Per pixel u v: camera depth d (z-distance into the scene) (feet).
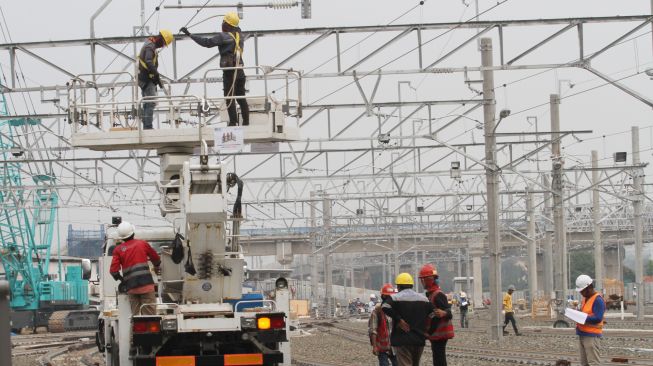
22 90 136.15
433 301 73.92
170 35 90.33
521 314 340.59
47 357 164.86
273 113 86.89
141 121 85.20
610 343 156.46
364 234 421.59
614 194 265.95
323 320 341.62
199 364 72.38
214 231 76.48
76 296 340.80
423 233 429.79
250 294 80.59
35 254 347.97
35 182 279.08
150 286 76.07
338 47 131.64
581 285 82.79
